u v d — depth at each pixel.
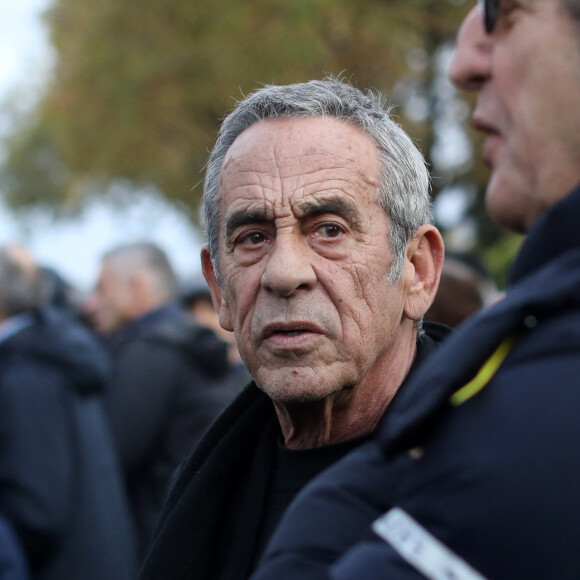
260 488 1.60
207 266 1.78
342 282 1.50
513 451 0.88
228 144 1.64
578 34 0.93
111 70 11.20
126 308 4.38
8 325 3.22
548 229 0.94
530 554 0.84
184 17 10.79
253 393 1.71
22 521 2.93
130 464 3.58
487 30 1.00
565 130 0.94
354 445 1.56
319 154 1.53
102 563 3.07
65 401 3.12
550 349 0.90
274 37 10.18
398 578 0.89
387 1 10.27
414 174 1.63
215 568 1.61
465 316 3.11
